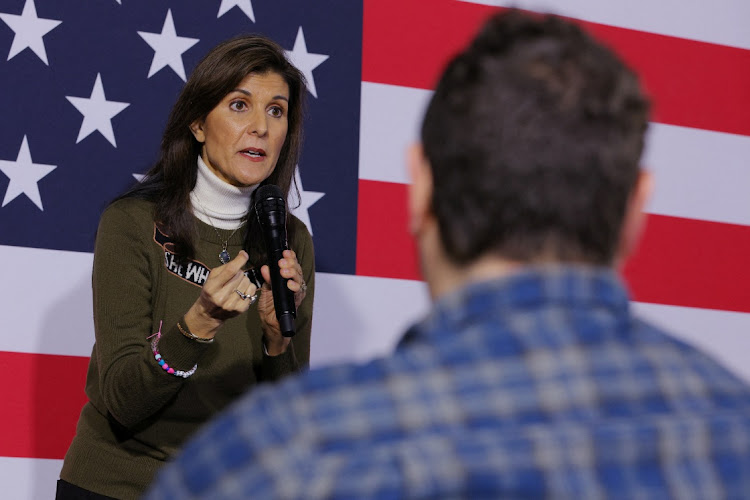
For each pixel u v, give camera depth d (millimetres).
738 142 4496
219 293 2316
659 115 4391
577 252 820
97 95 3607
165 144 2762
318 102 3865
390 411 754
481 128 821
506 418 748
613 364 780
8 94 3508
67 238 3508
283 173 2947
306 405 768
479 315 802
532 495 708
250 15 3834
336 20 3947
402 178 3945
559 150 806
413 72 4027
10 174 3473
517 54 846
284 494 712
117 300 2510
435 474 705
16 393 3387
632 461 730
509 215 811
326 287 3771
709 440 746
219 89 2734
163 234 2646
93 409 2574
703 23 4516
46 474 3391
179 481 768
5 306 3410
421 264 911
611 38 4355
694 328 4312
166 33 3719
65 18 3605
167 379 2361
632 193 852
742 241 4441
